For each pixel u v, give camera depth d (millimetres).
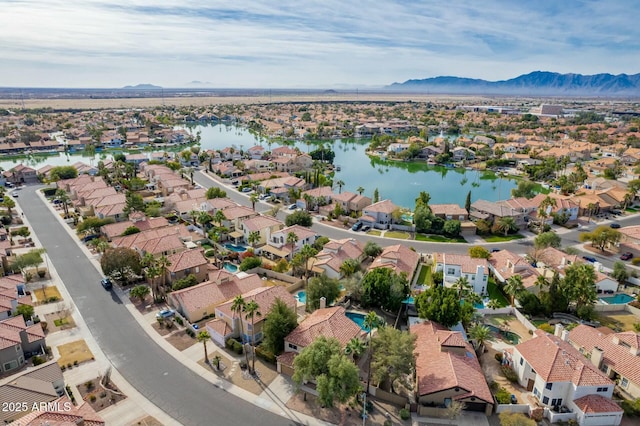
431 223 121125
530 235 121750
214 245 105375
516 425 48719
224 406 53344
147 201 141125
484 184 192000
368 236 118500
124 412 51781
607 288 87062
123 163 187625
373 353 59812
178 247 95312
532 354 58406
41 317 72312
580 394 52812
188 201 133000
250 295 71000
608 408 51219
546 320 76062
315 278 77000
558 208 131375
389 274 78938
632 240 109125
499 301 83875
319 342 55062
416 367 59156
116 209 120625
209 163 196750
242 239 110562
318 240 106812
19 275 85688
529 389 58031
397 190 178875
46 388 51562
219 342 66750
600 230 109375
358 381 52000
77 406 50031
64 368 59469
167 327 70438
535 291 81938
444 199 165875
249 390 56344
